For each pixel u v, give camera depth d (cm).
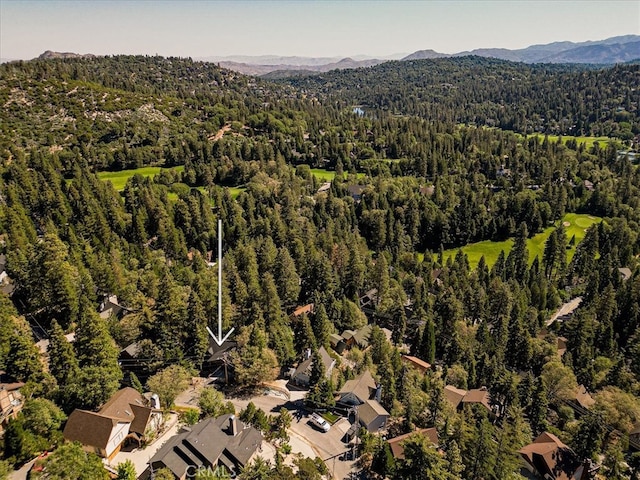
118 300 10006
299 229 14838
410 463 5541
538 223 19000
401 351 10338
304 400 7806
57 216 13100
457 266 14338
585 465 6950
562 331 11988
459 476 5884
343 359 9425
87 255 10944
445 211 19275
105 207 14462
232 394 7931
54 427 5897
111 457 5888
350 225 17738
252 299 9669
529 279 14050
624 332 11356
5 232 11650
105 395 6644
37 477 5059
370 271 12938
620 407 7819
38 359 6969
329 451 6731
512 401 8000
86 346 7094
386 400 7869
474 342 10094
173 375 7188
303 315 9469
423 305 11762
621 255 15600
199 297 9231
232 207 16412
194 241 14638
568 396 8569
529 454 6981
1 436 5706
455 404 7938
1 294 8144
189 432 6041
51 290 8869
